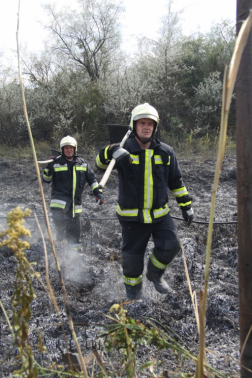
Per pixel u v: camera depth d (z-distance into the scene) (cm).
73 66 1499
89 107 1289
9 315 291
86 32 1433
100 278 364
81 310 300
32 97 1387
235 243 453
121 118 1297
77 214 429
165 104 1350
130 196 279
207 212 589
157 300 310
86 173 435
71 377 157
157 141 286
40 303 309
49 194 738
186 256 402
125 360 155
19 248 114
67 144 417
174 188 304
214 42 1527
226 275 362
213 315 290
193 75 1446
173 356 232
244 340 129
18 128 1358
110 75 1445
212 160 999
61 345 250
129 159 256
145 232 288
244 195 124
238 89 123
